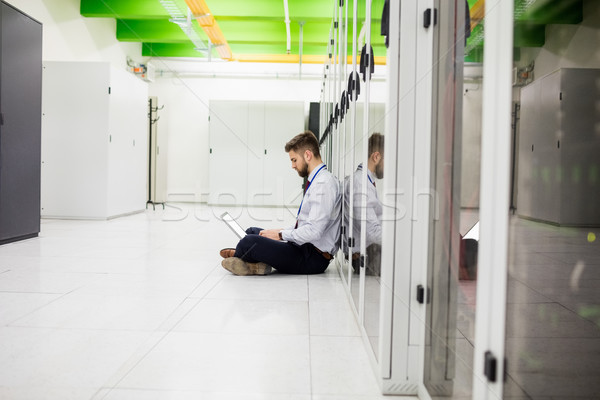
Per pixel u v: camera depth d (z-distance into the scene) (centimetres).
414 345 121
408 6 119
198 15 612
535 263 210
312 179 265
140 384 125
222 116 877
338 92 317
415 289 121
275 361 143
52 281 249
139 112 685
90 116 577
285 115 873
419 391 120
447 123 103
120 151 620
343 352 152
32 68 411
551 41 136
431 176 116
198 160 958
